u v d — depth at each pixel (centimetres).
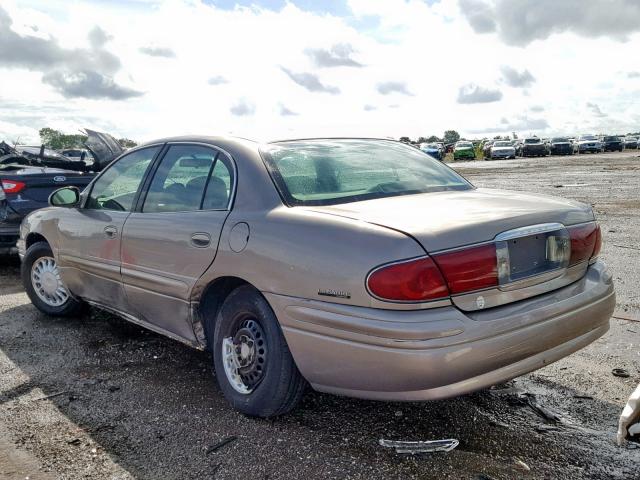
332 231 305
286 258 316
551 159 4425
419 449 315
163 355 459
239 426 345
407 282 277
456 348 278
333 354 300
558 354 317
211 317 392
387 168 395
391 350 280
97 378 417
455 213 312
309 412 360
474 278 288
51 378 419
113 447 326
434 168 418
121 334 509
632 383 394
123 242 433
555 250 323
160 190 421
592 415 351
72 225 497
